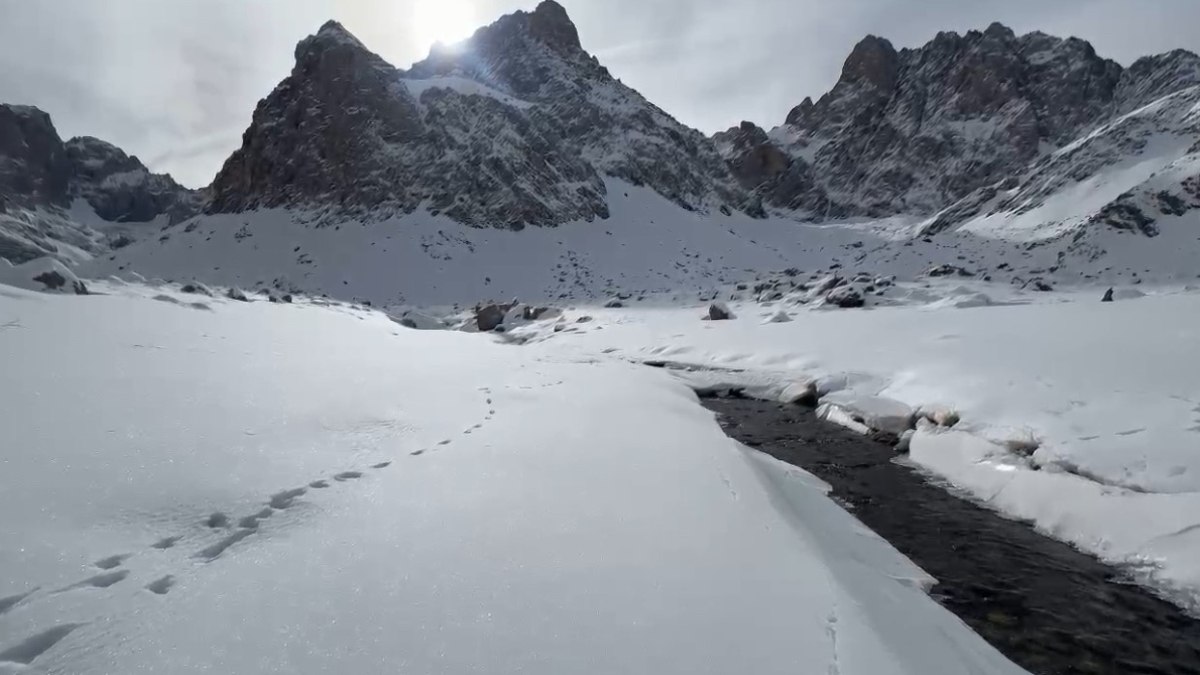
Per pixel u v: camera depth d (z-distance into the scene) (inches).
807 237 3654.0
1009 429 334.3
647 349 860.0
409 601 137.3
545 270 2502.5
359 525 176.6
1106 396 338.3
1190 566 206.8
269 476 203.3
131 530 155.9
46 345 330.6
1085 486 264.4
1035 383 385.4
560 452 271.6
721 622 138.4
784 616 143.2
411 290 2298.2
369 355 516.7
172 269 2600.9
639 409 406.0
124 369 308.5
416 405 341.7
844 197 4852.4
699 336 863.7
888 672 125.3
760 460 334.0
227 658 113.1
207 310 627.2
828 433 441.1
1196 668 168.2
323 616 129.1
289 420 268.4
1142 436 283.9
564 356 799.7
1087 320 534.9
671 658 123.0
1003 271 2004.2
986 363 455.5
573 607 139.6
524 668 116.0
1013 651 174.7
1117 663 170.4
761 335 785.6
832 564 186.4
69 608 122.3
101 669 107.7
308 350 481.4
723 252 2992.1
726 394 601.3
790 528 199.0
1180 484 242.5
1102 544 237.3
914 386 463.5
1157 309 542.0
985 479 310.0
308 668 111.9
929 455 360.5
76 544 144.9
